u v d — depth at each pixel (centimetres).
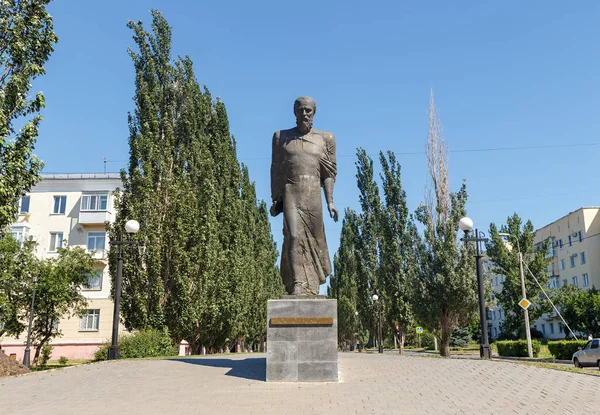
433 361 1224
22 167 1328
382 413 630
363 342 5041
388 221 3716
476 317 2819
